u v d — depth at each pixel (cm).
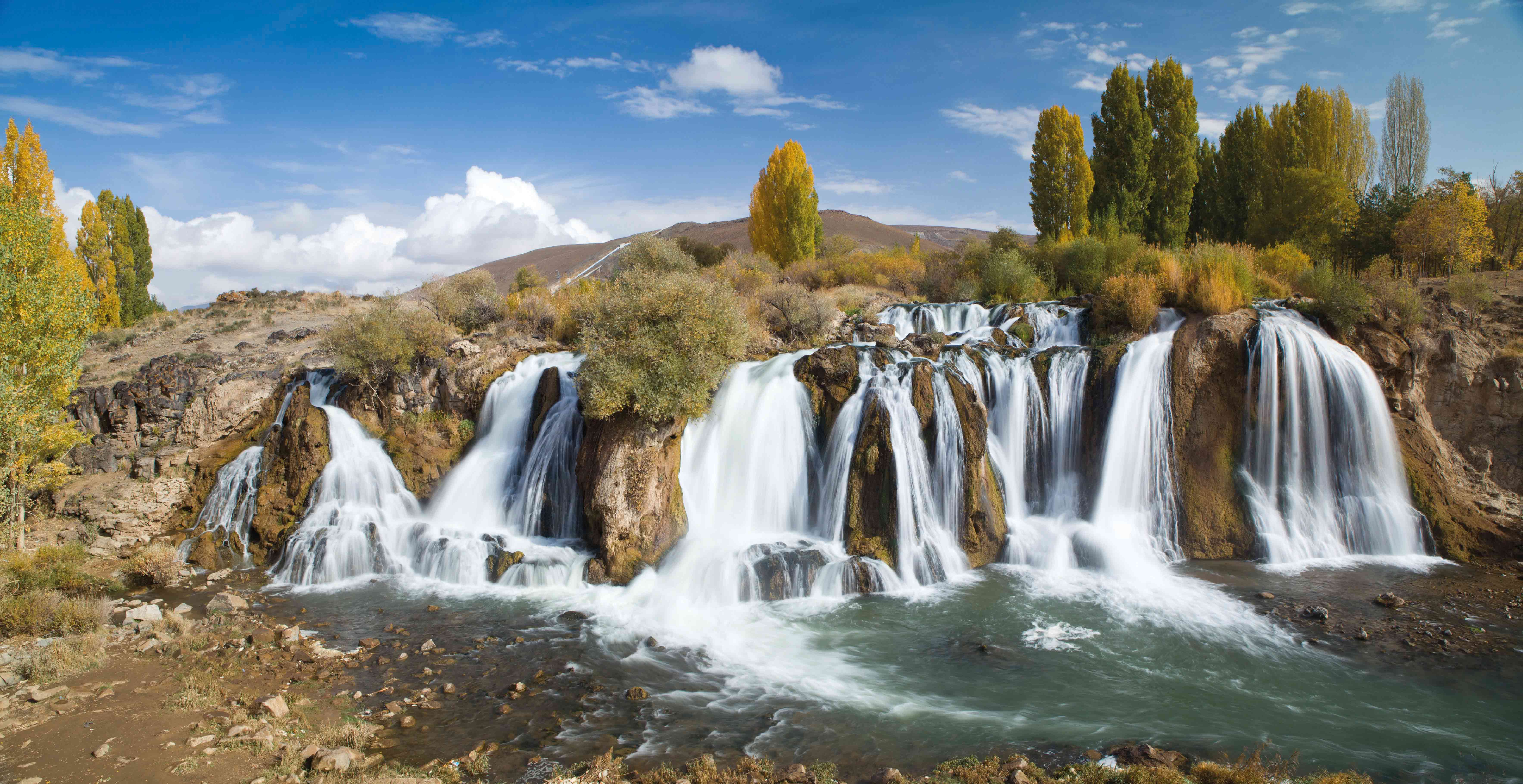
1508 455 2047
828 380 2070
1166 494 1969
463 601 1731
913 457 1911
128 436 2344
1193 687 1241
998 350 2255
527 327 2855
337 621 1612
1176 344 2041
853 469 1916
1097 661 1352
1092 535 1900
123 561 2002
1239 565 1847
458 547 1917
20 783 957
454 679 1322
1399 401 2050
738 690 1274
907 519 1864
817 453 2038
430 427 2369
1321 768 981
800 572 1742
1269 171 4222
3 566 1738
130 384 2380
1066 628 1505
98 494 2150
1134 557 1858
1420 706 1159
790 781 978
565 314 2884
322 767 1004
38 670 1298
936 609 1627
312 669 1353
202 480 2234
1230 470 1983
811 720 1164
